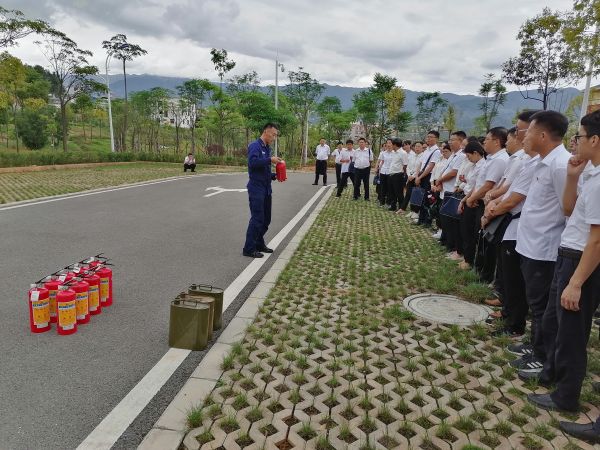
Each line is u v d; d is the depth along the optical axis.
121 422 2.96
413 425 2.94
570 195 3.28
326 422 2.97
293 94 40.03
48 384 3.34
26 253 6.61
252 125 33.44
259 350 3.92
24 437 2.77
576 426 2.89
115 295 5.17
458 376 3.55
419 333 4.38
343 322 4.60
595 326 4.67
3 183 14.81
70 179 17.00
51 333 4.16
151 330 4.32
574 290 2.85
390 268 6.66
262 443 2.74
